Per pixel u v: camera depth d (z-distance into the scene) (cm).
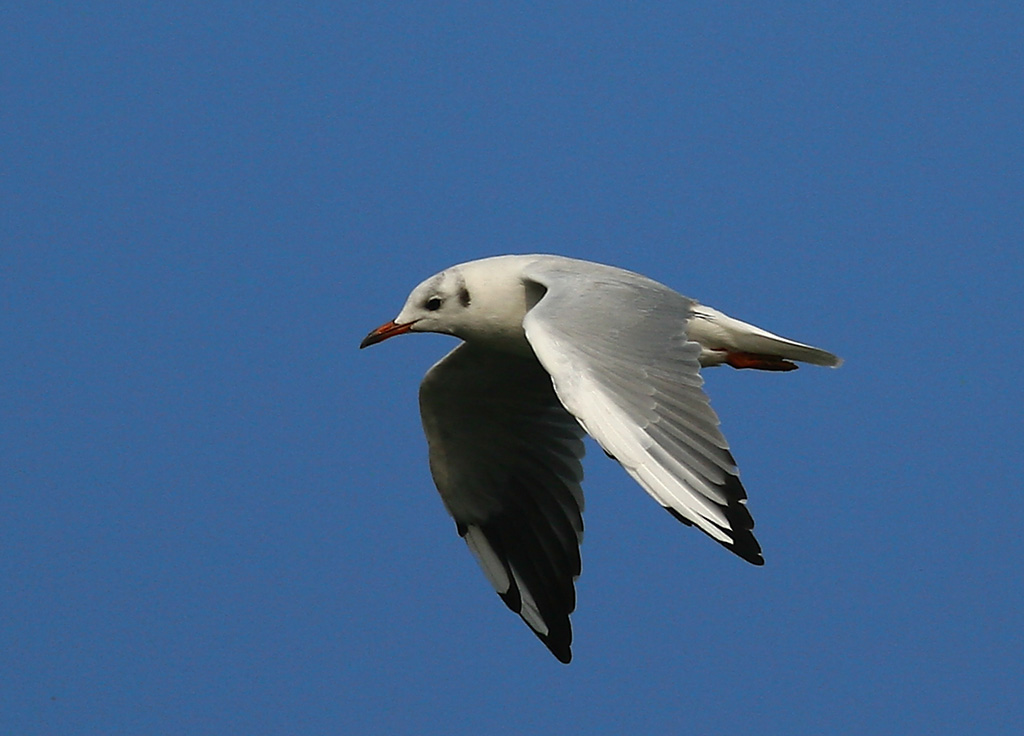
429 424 1320
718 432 955
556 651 1333
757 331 1192
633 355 988
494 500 1357
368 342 1232
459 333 1231
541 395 1311
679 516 920
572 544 1331
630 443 941
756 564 912
